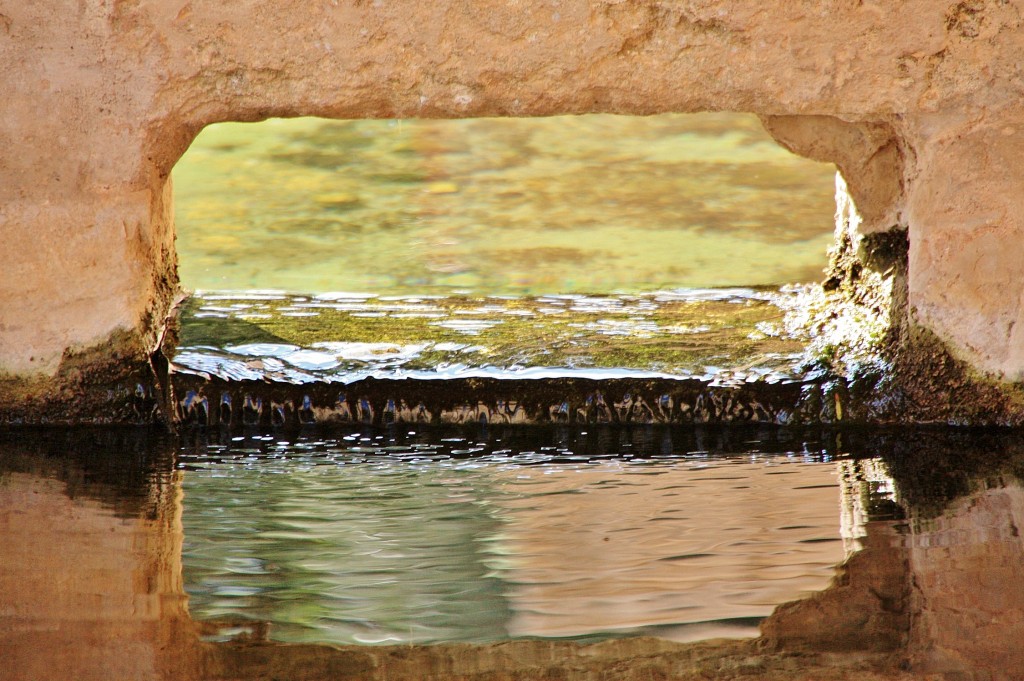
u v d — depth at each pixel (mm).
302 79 9078
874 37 8984
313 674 5820
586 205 17844
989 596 6602
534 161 20844
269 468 9000
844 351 10273
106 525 7797
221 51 8984
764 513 7965
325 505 8219
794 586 6773
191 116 9258
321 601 6656
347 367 10133
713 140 22359
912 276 9789
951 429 9734
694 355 10359
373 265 14562
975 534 7492
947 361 9719
